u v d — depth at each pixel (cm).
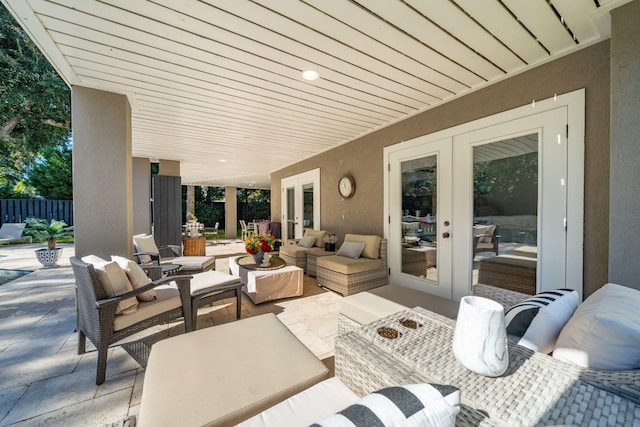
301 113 335
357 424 52
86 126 253
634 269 142
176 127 382
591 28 183
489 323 83
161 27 175
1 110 611
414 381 86
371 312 187
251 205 1627
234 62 219
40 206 905
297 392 107
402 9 163
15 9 155
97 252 253
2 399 151
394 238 376
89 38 185
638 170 143
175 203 583
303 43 196
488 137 265
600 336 87
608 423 65
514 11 166
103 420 138
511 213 250
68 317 264
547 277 225
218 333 147
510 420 67
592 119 202
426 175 330
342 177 481
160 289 232
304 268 482
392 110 331
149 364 118
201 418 90
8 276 429
